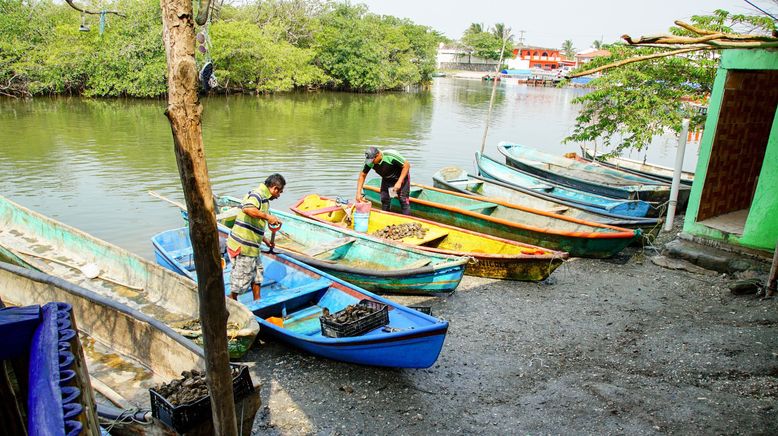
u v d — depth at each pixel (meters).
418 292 7.52
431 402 5.27
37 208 11.25
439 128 24.81
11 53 29.97
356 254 8.40
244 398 3.94
